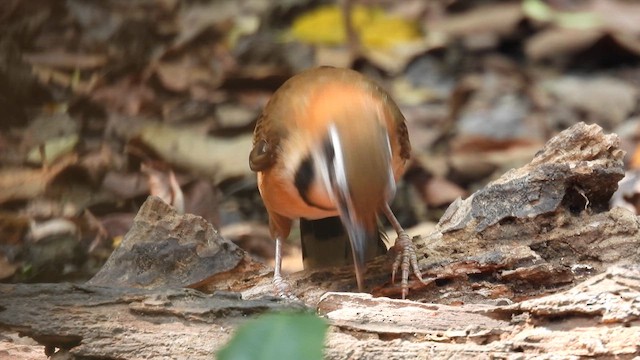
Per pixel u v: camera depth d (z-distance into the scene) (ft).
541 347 24.53
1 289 26.76
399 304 26.61
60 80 51.88
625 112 54.95
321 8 63.36
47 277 40.22
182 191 45.42
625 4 64.18
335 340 25.21
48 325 25.77
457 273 29.71
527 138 51.88
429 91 57.06
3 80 50.62
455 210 31.81
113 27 55.42
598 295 25.00
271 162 31.09
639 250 29.63
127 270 30.53
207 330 25.80
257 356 16.93
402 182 47.32
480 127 53.16
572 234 29.94
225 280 31.30
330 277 31.24
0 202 43.62
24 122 49.42
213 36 57.98
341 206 26.63
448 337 25.35
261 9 61.98
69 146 47.47
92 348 25.52
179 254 30.83
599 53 60.49
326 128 27.96
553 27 62.34
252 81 53.98
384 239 33.91
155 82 53.16
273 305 26.43
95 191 44.98
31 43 52.80
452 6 65.16
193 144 47.96
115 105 51.34
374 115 28.48
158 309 26.08
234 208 45.14
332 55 58.44
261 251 42.91
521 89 57.11
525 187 30.40
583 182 30.30
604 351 24.02
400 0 65.67
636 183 42.78
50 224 42.22
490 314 26.21
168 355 25.35
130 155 47.11
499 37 62.44
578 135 30.68
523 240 30.22
